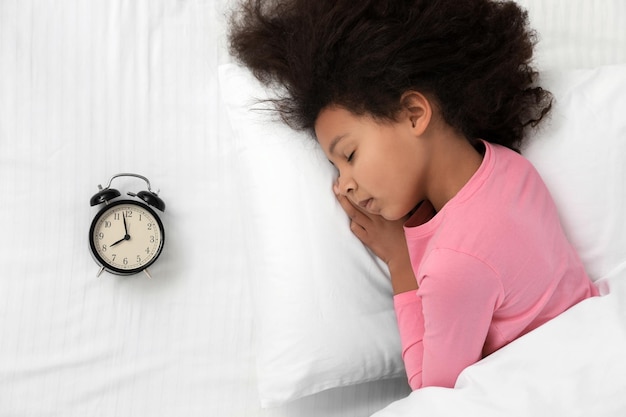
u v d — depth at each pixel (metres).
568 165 1.26
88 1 1.42
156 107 1.43
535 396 1.06
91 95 1.41
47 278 1.37
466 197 1.08
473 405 1.07
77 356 1.36
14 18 1.40
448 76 1.10
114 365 1.37
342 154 1.12
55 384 1.35
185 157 1.43
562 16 1.49
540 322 1.15
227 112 1.35
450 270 1.04
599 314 1.11
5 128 1.39
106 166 1.41
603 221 1.27
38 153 1.39
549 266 1.10
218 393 1.38
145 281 1.39
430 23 1.08
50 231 1.38
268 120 1.28
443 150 1.11
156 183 1.42
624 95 1.28
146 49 1.43
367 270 1.26
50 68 1.41
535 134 1.27
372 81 1.07
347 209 1.25
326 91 1.09
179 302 1.40
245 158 1.29
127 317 1.38
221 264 1.42
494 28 1.15
